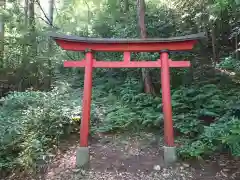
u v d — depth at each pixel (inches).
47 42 372.8
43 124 227.9
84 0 480.7
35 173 186.9
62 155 213.5
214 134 207.2
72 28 463.5
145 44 209.6
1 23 381.1
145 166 196.9
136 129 259.6
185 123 245.3
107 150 224.4
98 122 273.6
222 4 316.5
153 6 464.8
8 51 374.6
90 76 208.7
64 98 313.9
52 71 399.9
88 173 188.1
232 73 372.8
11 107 277.4
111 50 211.9
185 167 191.0
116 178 181.5
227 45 486.9
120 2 493.7
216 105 266.1
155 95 320.8
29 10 382.9
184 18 431.5
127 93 329.1
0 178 182.5
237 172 176.1
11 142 205.8
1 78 365.1
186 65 207.3
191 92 296.5
